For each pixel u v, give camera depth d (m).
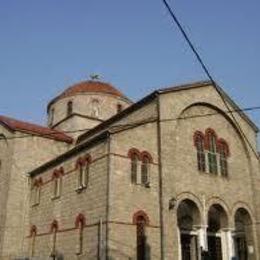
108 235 29.66
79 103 53.09
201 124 38.84
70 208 35.03
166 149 34.72
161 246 31.72
